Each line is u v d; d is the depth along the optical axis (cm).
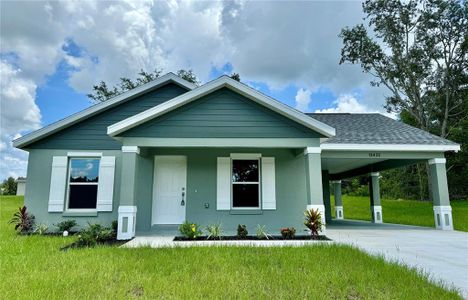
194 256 539
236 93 877
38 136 965
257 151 1007
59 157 986
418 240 794
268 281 411
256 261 512
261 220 967
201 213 965
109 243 718
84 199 988
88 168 1005
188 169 987
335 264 493
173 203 986
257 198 994
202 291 371
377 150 1059
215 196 976
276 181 991
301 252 574
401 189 2880
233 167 1007
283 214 973
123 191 800
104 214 968
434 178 1090
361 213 2120
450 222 1062
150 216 952
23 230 926
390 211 1997
